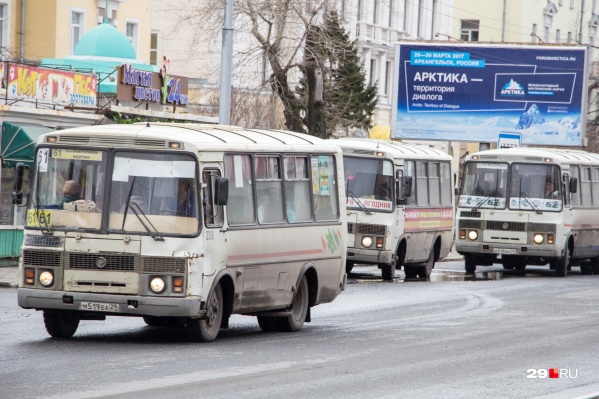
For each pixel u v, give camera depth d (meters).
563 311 39.59
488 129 89.31
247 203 29.84
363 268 63.00
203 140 28.25
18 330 29.84
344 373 23.59
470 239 58.28
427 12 136.50
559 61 88.00
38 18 81.69
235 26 80.25
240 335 30.77
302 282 32.88
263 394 20.52
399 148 53.88
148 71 66.00
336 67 97.81
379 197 51.66
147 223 27.14
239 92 82.75
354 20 119.12
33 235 27.48
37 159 27.92
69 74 56.91
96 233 27.16
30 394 19.70
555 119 88.31
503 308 40.28
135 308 27.02
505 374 24.22
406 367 24.84
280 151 31.77
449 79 89.50
